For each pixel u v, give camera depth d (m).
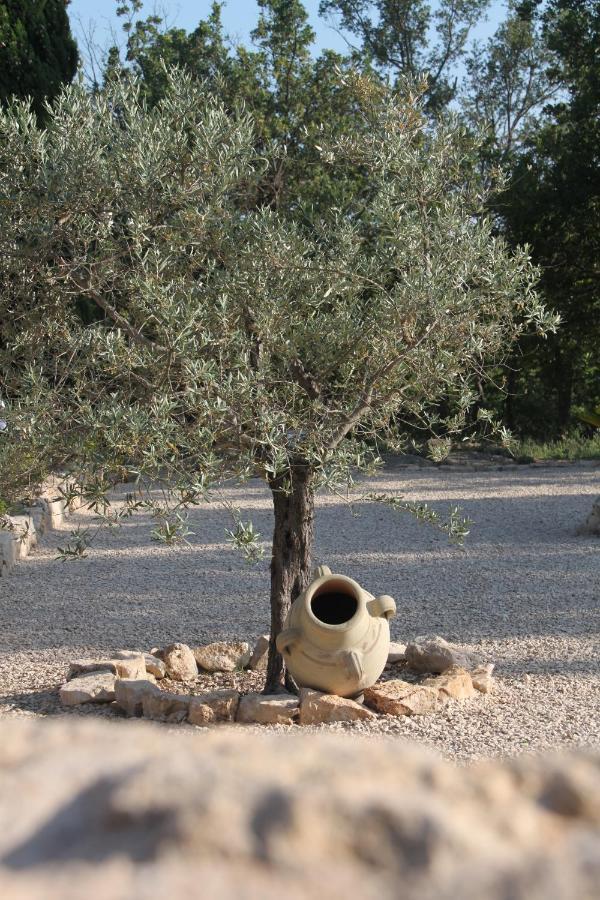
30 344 4.36
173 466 3.76
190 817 0.45
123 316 4.59
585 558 8.55
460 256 4.31
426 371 4.38
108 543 9.84
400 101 4.54
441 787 0.53
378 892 0.41
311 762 0.55
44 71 11.75
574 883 0.39
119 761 0.55
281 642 4.36
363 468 4.32
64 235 4.27
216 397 3.90
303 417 4.33
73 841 0.46
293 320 4.41
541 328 4.59
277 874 0.42
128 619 6.68
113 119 4.47
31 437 3.82
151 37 25.56
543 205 19.17
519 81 28.20
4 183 4.24
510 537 9.86
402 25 27.94
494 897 0.40
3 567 8.26
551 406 23.70
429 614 6.60
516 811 0.52
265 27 24.66
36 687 5.05
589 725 4.14
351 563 8.60
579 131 19.95
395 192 4.48
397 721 4.23
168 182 4.29
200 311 3.91
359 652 4.32
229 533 3.95
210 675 5.39
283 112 24.67
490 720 4.23
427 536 10.03
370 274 4.56
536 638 5.86
